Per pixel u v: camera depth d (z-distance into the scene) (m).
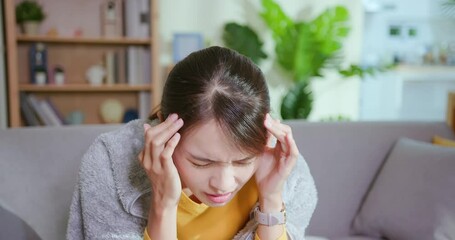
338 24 3.57
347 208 1.57
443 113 4.68
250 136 0.70
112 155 0.90
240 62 0.75
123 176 0.88
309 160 1.57
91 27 3.16
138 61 3.12
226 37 3.53
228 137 0.69
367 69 3.49
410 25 4.81
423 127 1.70
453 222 1.31
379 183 1.53
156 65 3.09
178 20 3.48
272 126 0.77
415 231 1.35
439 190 1.35
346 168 1.59
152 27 3.05
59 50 3.13
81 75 3.19
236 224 0.98
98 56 3.20
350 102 3.92
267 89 0.77
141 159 0.80
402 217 1.39
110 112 3.17
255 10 3.61
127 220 0.90
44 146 1.35
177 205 0.85
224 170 0.73
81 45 3.17
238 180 0.76
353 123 1.67
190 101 0.70
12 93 2.83
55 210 1.29
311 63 3.48
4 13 2.84
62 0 3.10
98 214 0.90
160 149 0.75
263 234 0.90
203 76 0.72
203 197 0.77
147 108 3.21
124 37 3.09
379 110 4.70
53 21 3.10
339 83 3.88
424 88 4.65
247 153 0.72
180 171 0.77
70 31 3.13
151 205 0.84
